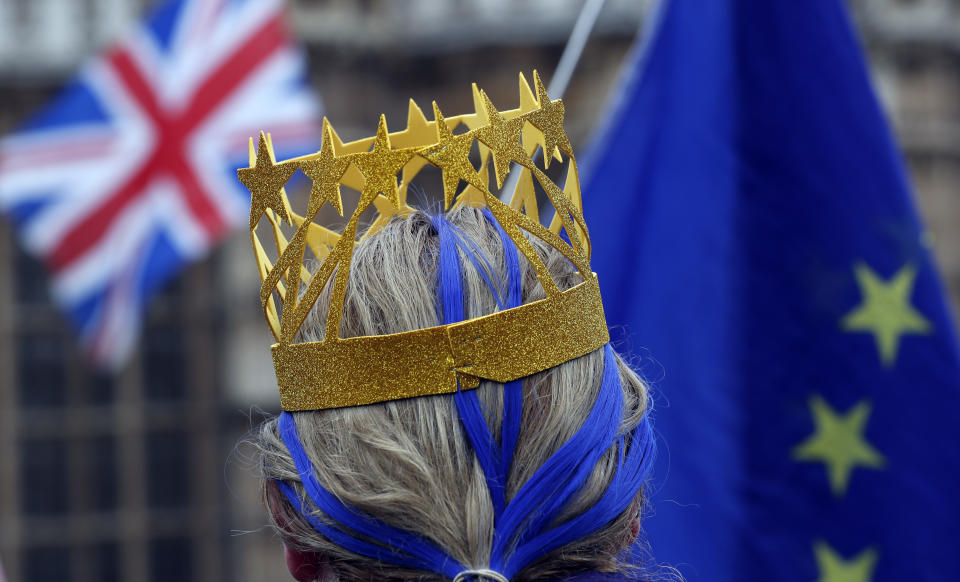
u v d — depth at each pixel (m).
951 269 14.35
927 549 1.91
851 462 1.96
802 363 2.00
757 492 1.98
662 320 2.11
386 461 0.78
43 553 15.63
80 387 15.89
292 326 0.83
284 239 0.93
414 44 14.89
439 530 0.77
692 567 1.99
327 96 14.55
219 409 15.73
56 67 15.22
